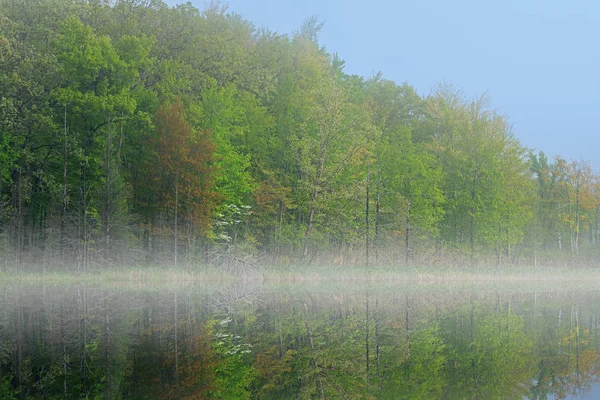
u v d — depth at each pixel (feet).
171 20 168.86
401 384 36.35
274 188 152.25
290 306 80.07
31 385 34.58
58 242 121.39
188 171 128.57
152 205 129.59
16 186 125.49
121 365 40.40
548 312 74.79
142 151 137.08
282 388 35.04
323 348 48.57
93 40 127.65
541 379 37.68
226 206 138.41
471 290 115.14
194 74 155.74
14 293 94.48
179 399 31.60
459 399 32.45
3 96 119.24
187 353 45.03
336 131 151.94
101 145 127.95
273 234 153.69
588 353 46.83
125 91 128.47
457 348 48.83
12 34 127.85
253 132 155.12
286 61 193.57
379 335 55.42
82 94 123.54
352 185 151.94
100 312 69.77
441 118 210.18
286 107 168.45
